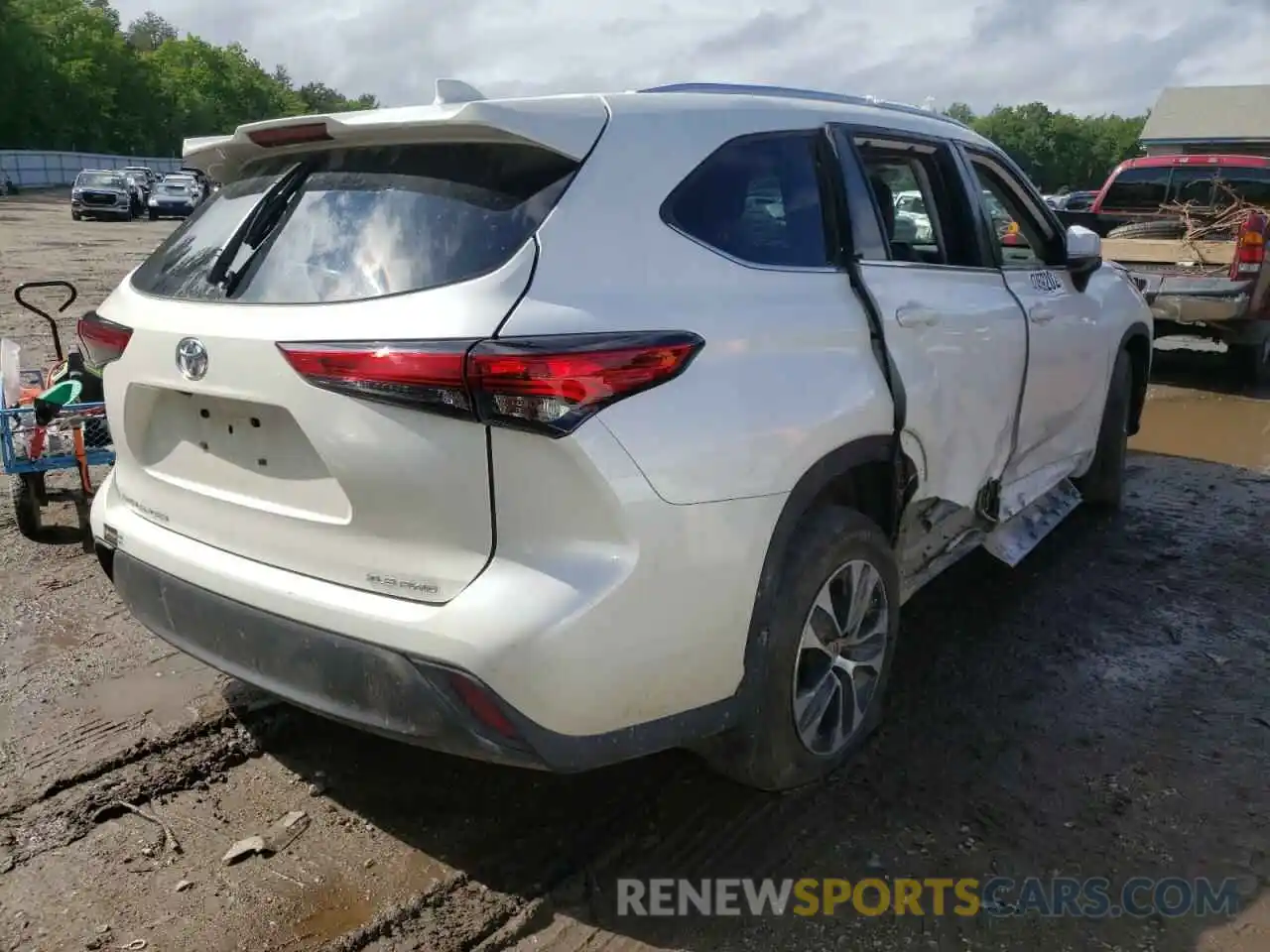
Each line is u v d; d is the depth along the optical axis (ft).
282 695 8.66
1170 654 13.61
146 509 10.03
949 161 12.79
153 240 87.04
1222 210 32.96
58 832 9.67
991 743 11.46
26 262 63.62
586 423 7.68
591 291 8.11
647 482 7.94
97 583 15.15
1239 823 10.11
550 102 8.68
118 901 8.82
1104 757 11.22
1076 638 14.05
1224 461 22.82
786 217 10.06
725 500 8.43
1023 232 14.74
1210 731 11.75
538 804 10.26
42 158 213.05
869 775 10.84
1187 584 15.85
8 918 8.59
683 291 8.68
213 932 8.49
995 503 13.24
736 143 9.76
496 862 9.43
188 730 11.30
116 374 9.86
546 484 7.68
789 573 9.43
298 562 8.58
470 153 8.53
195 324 8.79
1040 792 10.57
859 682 10.70
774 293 9.45
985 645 13.82
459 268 7.96
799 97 11.10
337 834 9.76
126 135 291.17
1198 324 30.50
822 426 9.30
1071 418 15.43
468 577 7.82
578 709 7.85
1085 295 15.69
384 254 8.26
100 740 11.08
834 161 10.68
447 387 7.50
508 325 7.61
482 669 7.60
